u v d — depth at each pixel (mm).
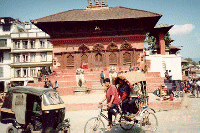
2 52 46438
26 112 7199
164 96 14734
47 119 7031
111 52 29078
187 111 11656
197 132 7266
